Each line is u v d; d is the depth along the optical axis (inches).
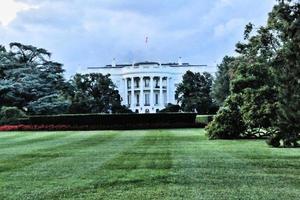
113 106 4461.1
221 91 3671.3
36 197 497.0
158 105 5920.3
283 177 617.0
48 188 546.9
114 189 536.7
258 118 1214.3
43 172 680.4
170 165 743.1
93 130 2258.9
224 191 520.4
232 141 1314.0
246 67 946.1
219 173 652.7
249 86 1118.4
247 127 1421.0
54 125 2367.1
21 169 717.9
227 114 1421.0
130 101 5999.0
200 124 2417.6
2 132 2101.4
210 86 4729.3
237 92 1401.3
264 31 800.3
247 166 729.6
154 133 1820.9
